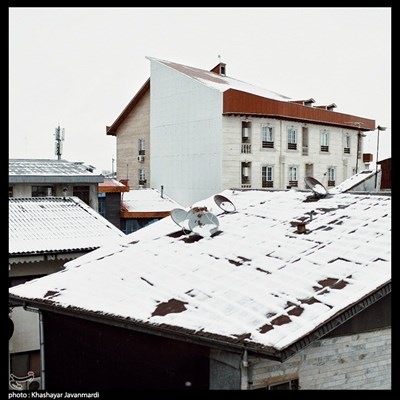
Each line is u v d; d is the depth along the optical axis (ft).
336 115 125.29
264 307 24.31
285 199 43.60
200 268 31.32
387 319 26.71
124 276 33.09
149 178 129.39
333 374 25.09
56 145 108.68
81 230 53.06
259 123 108.68
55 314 34.86
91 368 31.65
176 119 116.78
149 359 27.63
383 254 27.14
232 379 23.27
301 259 29.09
